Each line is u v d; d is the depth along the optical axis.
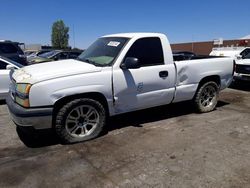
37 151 3.97
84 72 4.11
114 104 4.46
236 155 3.78
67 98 4.07
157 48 4.91
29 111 3.78
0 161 3.65
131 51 4.59
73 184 3.09
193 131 4.77
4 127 5.06
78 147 4.10
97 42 5.39
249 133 4.67
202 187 3.01
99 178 3.20
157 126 5.05
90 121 4.36
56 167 3.48
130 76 4.50
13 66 6.94
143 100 4.78
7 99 4.41
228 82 6.23
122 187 3.01
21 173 3.33
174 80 5.11
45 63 4.74
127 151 3.94
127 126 5.04
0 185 3.07
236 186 3.02
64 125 4.08
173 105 6.47
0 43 9.98
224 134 4.62
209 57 6.34
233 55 13.32
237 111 6.16
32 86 3.77
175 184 3.06
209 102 6.08
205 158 3.69
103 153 3.88
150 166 3.47
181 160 3.63
